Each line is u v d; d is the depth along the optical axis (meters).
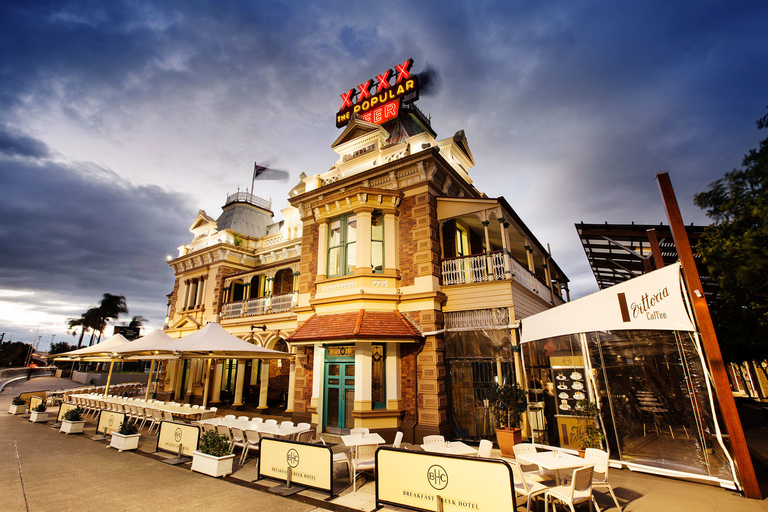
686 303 7.28
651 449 8.84
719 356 6.90
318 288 14.16
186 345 12.70
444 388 12.04
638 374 10.47
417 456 6.18
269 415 16.42
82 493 7.04
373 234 13.77
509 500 5.20
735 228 8.28
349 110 22.47
